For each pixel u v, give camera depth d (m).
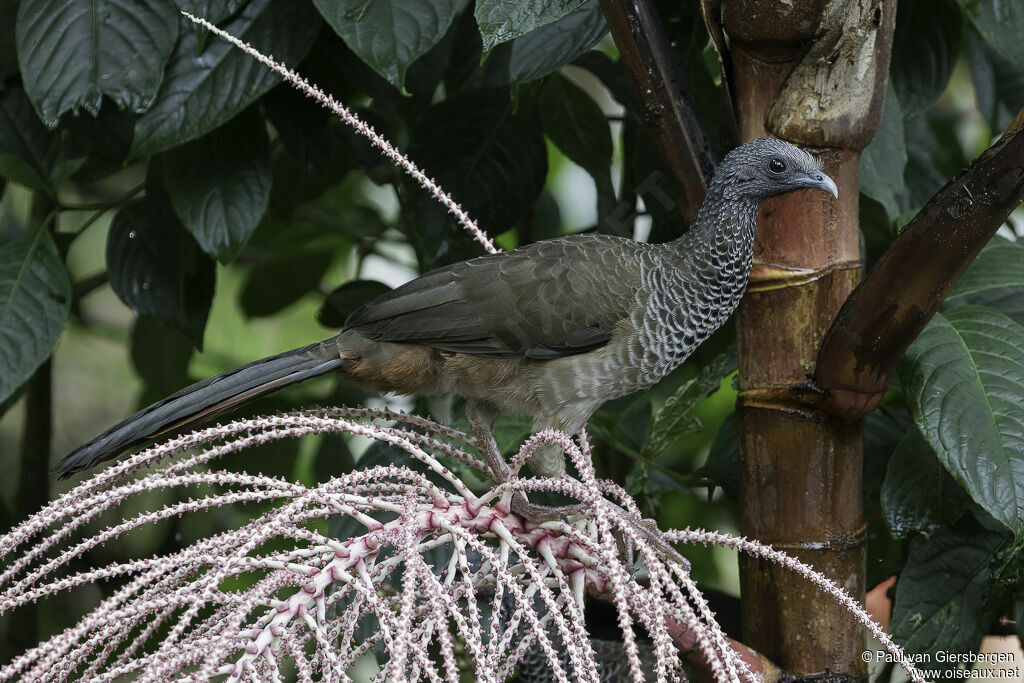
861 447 5.49
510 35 4.91
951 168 8.73
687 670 6.21
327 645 3.66
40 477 8.27
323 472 7.77
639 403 7.38
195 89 5.95
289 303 9.50
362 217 9.04
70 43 5.76
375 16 5.30
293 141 7.01
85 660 4.19
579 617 4.13
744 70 5.45
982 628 6.04
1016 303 6.57
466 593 3.82
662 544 4.81
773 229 5.38
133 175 10.80
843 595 4.32
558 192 10.70
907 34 7.03
